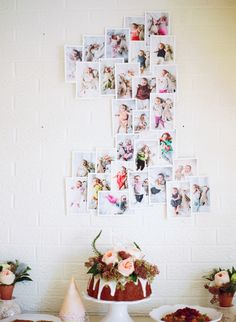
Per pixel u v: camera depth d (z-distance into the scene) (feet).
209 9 7.96
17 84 7.99
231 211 7.80
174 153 7.86
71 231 7.86
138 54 7.95
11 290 7.40
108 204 7.84
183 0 7.98
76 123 7.95
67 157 7.94
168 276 7.76
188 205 7.80
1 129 7.96
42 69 8.00
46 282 7.82
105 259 6.66
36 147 7.97
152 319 7.46
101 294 6.59
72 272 7.82
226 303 7.11
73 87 7.97
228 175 7.84
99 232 7.84
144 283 6.71
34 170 7.95
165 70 7.93
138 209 7.82
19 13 8.04
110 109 7.94
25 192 7.93
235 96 7.91
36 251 7.86
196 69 7.95
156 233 7.80
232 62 7.94
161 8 7.97
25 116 7.98
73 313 6.96
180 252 7.79
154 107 7.91
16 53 8.02
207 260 7.77
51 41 8.01
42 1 8.04
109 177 7.87
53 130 7.97
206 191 7.82
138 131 7.91
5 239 7.89
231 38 7.95
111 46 7.97
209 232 7.79
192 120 7.89
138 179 7.86
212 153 7.86
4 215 7.92
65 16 8.02
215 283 7.20
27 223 7.90
